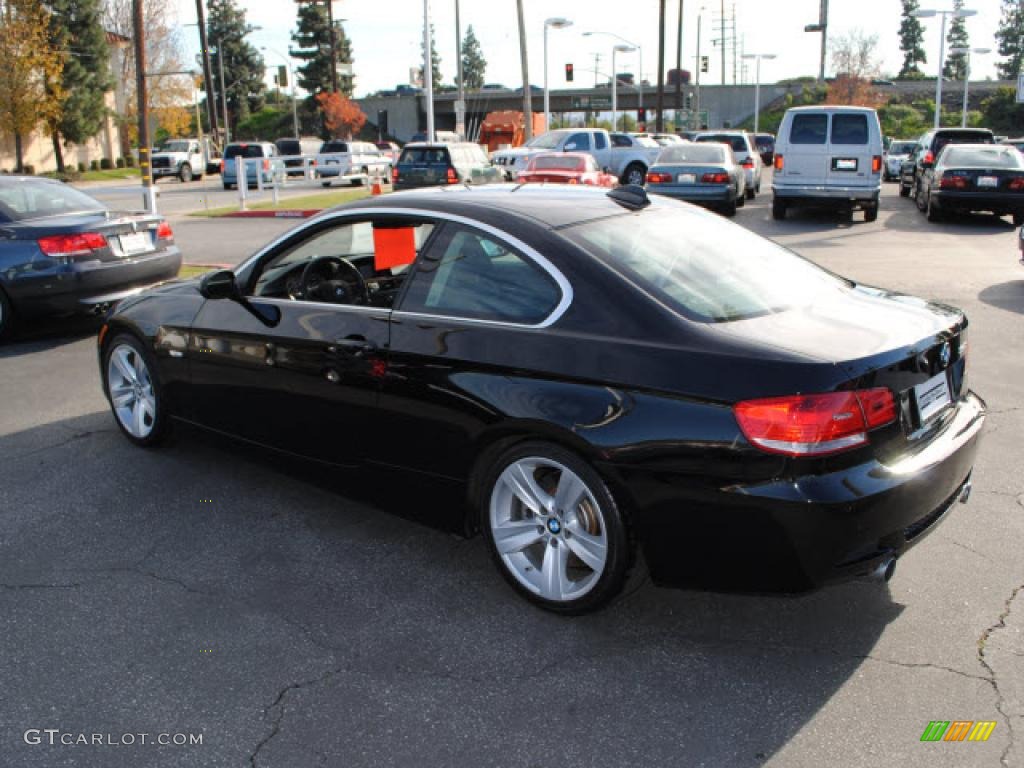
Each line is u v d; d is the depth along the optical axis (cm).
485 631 333
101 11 5091
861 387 288
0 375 697
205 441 479
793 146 1744
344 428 394
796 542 285
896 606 346
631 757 264
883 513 290
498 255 354
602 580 322
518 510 354
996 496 444
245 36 10200
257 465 456
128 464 502
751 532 290
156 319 485
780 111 8869
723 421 291
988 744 267
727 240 388
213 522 428
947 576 367
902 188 2456
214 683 302
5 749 270
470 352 345
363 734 277
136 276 825
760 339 304
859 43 7838
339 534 415
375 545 404
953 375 345
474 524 370
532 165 2045
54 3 4797
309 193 2786
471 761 264
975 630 328
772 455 284
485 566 384
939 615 339
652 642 325
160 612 347
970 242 1411
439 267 370
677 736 273
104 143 5666
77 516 435
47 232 771
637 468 303
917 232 1556
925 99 8625
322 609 349
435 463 363
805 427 282
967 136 2133
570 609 335
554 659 315
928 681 298
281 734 277
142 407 517
